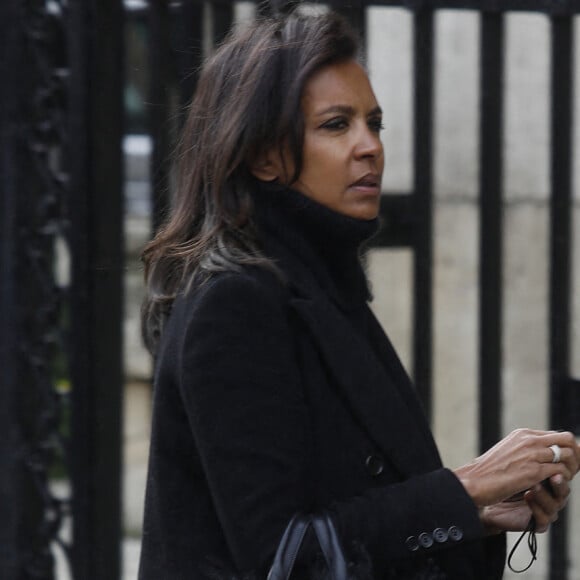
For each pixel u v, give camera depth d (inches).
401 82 633.0
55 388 523.5
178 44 474.6
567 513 459.5
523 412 632.4
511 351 632.4
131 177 951.0
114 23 490.6
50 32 510.3
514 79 623.5
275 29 277.7
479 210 452.8
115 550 501.0
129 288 871.7
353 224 273.1
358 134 272.4
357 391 269.1
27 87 513.0
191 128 287.7
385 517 256.1
